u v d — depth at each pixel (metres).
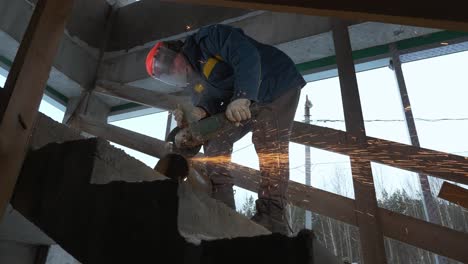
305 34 3.29
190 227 0.84
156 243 0.73
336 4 0.84
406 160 2.38
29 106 0.88
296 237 0.69
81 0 4.17
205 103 1.96
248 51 1.66
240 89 1.60
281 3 0.87
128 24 4.36
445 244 2.12
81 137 1.02
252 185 2.54
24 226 1.39
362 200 2.29
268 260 0.69
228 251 0.73
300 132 2.65
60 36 1.02
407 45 3.20
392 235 2.21
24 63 0.88
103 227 0.77
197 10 3.97
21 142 0.84
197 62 1.90
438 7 0.79
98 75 4.13
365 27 3.11
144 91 3.67
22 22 3.50
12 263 1.69
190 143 1.65
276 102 1.89
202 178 1.66
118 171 0.88
